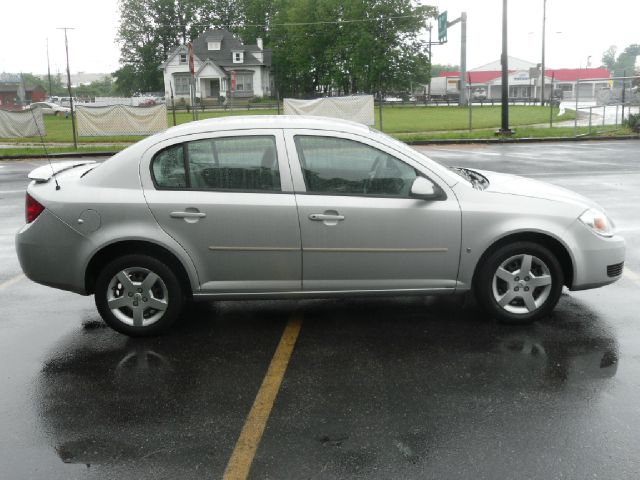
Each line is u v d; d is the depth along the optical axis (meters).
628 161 16.72
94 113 23.70
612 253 4.99
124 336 4.96
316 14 76.00
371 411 3.67
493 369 4.21
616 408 3.65
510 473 3.03
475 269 4.93
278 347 4.66
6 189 13.46
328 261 4.77
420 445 3.29
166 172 4.75
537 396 3.82
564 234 4.88
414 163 4.80
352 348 4.62
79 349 4.71
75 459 3.22
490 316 5.25
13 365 4.43
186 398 3.88
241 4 94.94
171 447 3.31
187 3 93.19
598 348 4.55
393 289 4.86
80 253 4.71
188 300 5.73
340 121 5.07
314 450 3.26
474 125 33.53
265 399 3.84
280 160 4.73
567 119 38.25
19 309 5.68
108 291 4.80
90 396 3.93
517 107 59.84
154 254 4.82
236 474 3.06
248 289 4.79
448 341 4.72
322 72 79.56
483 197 4.85
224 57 78.81
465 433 3.40
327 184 4.77
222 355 4.54
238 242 4.71
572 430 3.41
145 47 92.44
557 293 4.96
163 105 24.00
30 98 110.12
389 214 4.73
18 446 3.35
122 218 4.68
